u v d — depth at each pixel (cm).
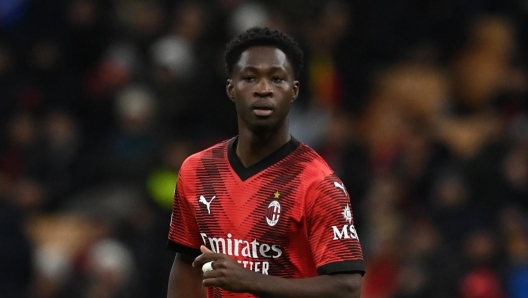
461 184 4188
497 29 5447
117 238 4056
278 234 1719
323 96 4847
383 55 5238
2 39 4859
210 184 1778
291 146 1762
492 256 3900
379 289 3872
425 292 3809
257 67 1720
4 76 4728
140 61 4747
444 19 5394
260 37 1739
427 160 4394
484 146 4406
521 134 4641
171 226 1850
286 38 1745
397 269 3878
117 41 4875
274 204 1725
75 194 4406
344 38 5097
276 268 1733
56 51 4844
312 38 4872
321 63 4888
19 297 3912
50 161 4478
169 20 4903
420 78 5188
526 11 5534
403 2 5341
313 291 1656
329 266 1681
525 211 4341
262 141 1748
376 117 4975
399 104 5091
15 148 4503
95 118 4688
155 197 4191
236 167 1769
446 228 4075
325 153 4450
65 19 4897
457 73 5284
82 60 4875
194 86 4603
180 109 4534
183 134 4472
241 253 1741
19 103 4650
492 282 3841
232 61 1762
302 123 4625
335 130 4484
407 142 4456
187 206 1808
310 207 1712
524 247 4038
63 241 4134
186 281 1866
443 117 5022
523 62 5388
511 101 5019
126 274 3947
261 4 4959
